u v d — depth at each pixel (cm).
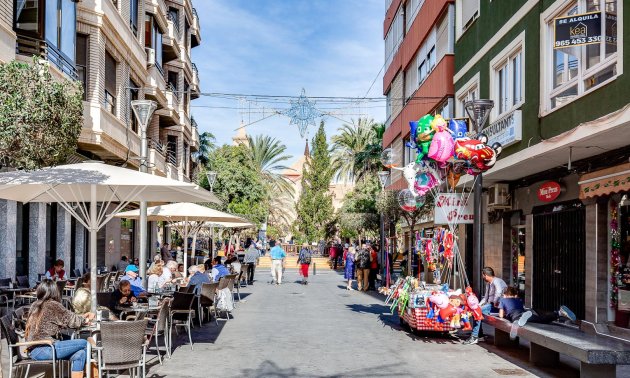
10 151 799
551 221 1443
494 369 911
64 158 926
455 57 1964
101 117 1858
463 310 1173
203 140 5606
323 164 6525
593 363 742
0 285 1502
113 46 2139
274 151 5494
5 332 708
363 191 4134
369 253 2484
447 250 1270
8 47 1320
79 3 1867
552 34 1277
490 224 1820
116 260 2842
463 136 1217
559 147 1124
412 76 2591
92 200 1002
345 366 921
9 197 1046
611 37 1037
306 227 6425
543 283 1473
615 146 1096
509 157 1391
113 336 723
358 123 4653
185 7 3822
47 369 768
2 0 1291
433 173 1291
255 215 4350
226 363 941
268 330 1310
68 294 1705
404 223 3228
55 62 1576
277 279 2861
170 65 3609
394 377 846
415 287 1255
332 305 1861
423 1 2325
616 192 1094
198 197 1163
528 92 1356
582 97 1105
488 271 1231
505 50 1514
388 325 1394
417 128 1242
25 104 794
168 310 1004
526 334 940
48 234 2055
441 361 970
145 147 1422
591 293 1223
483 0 1692
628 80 954
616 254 1192
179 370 887
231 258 2048
